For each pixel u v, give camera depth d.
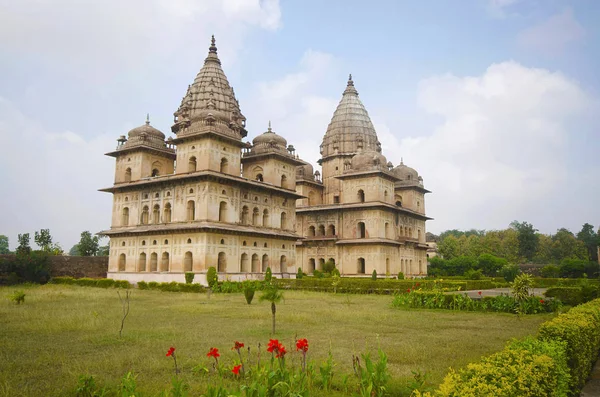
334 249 69.31
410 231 75.25
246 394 9.08
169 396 10.17
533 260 123.12
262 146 61.62
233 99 66.75
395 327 20.94
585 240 139.25
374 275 56.53
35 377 12.19
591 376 12.95
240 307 28.95
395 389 10.70
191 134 51.97
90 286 49.78
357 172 67.88
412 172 78.25
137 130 59.62
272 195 59.66
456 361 13.97
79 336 17.84
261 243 56.66
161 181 53.12
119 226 58.00
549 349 9.31
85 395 10.55
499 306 27.88
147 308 27.77
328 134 80.75
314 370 12.38
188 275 47.12
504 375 7.76
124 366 13.39
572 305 30.53
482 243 112.50
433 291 32.53
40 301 31.22
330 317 24.20
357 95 82.56
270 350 10.77
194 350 15.47
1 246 131.88
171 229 50.19
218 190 51.25
